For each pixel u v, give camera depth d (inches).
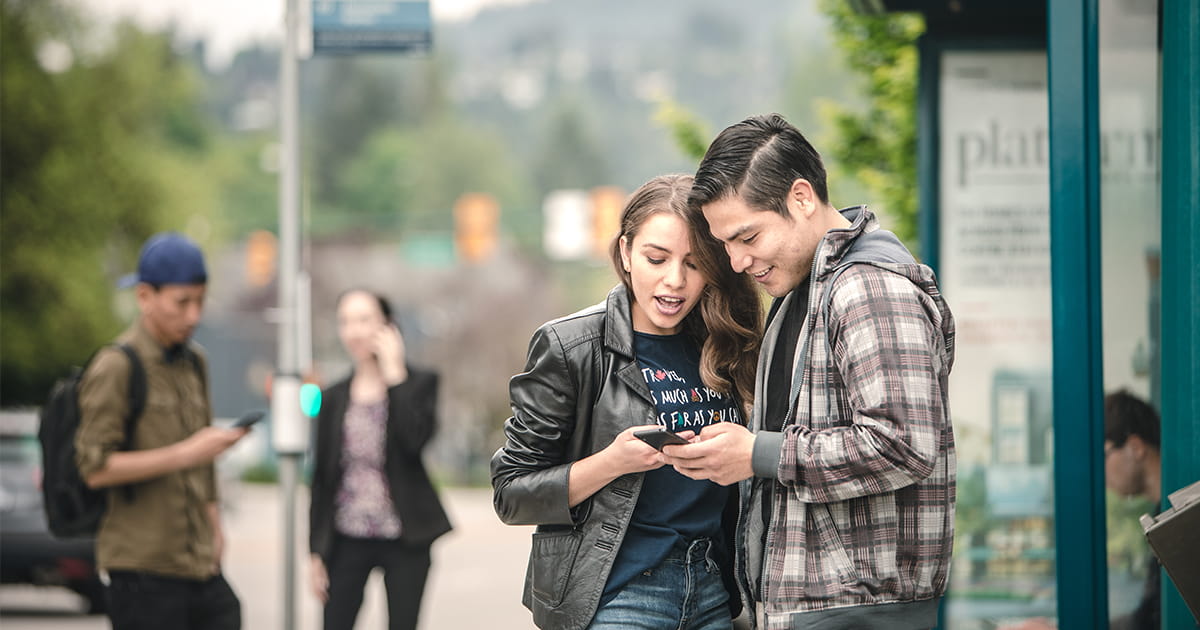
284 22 478.9
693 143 649.6
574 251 1978.3
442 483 3302.2
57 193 1833.2
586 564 226.8
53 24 1883.6
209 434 339.9
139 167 1927.9
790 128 211.6
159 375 351.3
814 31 4623.5
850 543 204.2
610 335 230.7
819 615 203.9
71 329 1819.6
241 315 3678.6
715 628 233.6
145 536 340.2
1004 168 396.5
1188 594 215.3
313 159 6023.6
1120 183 275.9
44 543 729.6
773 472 201.9
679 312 228.5
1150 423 275.9
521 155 7568.9
